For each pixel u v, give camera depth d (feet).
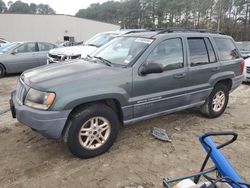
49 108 10.53
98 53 15.25
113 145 13.16
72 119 11.10
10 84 28.78
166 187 7.29
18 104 11.64
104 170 10.97
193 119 17.29
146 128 15.47
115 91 11.77
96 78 11.57
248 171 11.19
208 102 16.84
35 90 10.91
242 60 18.83
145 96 13.01
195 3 199.93
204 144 7.49
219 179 6.68
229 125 16.47
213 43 16.58
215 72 16.39
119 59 13.51
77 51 27.91
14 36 140.26
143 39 13.99
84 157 11.68
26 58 34.78
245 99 23.48
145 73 12.59
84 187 9.86
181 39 14.67
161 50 13.65
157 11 217.15
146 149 12.87
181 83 14.49
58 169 10.95
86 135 11.55
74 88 10.91
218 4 185.37
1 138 13.64
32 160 11.60
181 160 11.94
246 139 14.39
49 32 146.00
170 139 14.05
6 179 10.21
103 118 11.84
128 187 9.90
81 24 152.25
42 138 13.66
